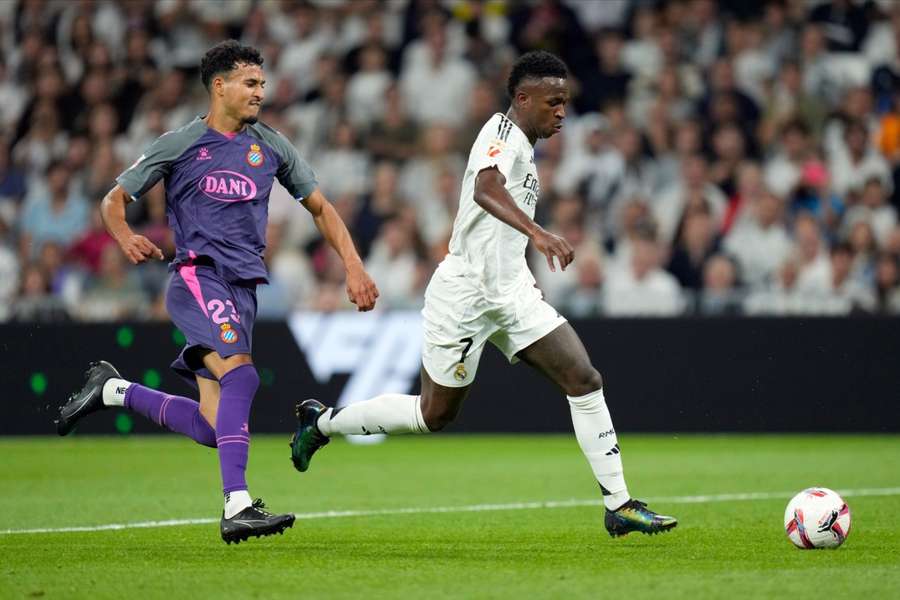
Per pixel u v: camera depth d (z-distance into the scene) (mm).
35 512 27234
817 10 61469
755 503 28500
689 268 51219
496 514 26859
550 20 63188
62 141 63406
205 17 66750
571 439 45531
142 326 46500
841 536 20578
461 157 60250
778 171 55875
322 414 24094
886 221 53906
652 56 61844
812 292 48031
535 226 20109
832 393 44250
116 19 67312
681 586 17047
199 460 39625
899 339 43875
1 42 67938
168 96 63719
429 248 54531
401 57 64000
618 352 45375
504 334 22156
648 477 34250
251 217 21844
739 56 60438
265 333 47000
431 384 22641
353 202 57625
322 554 20625
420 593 16656
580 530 23984
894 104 58688
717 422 44781
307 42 64562
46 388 46938
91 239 55844
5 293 56156
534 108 21656
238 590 17000
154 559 20078
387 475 35625
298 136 61469
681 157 57188
